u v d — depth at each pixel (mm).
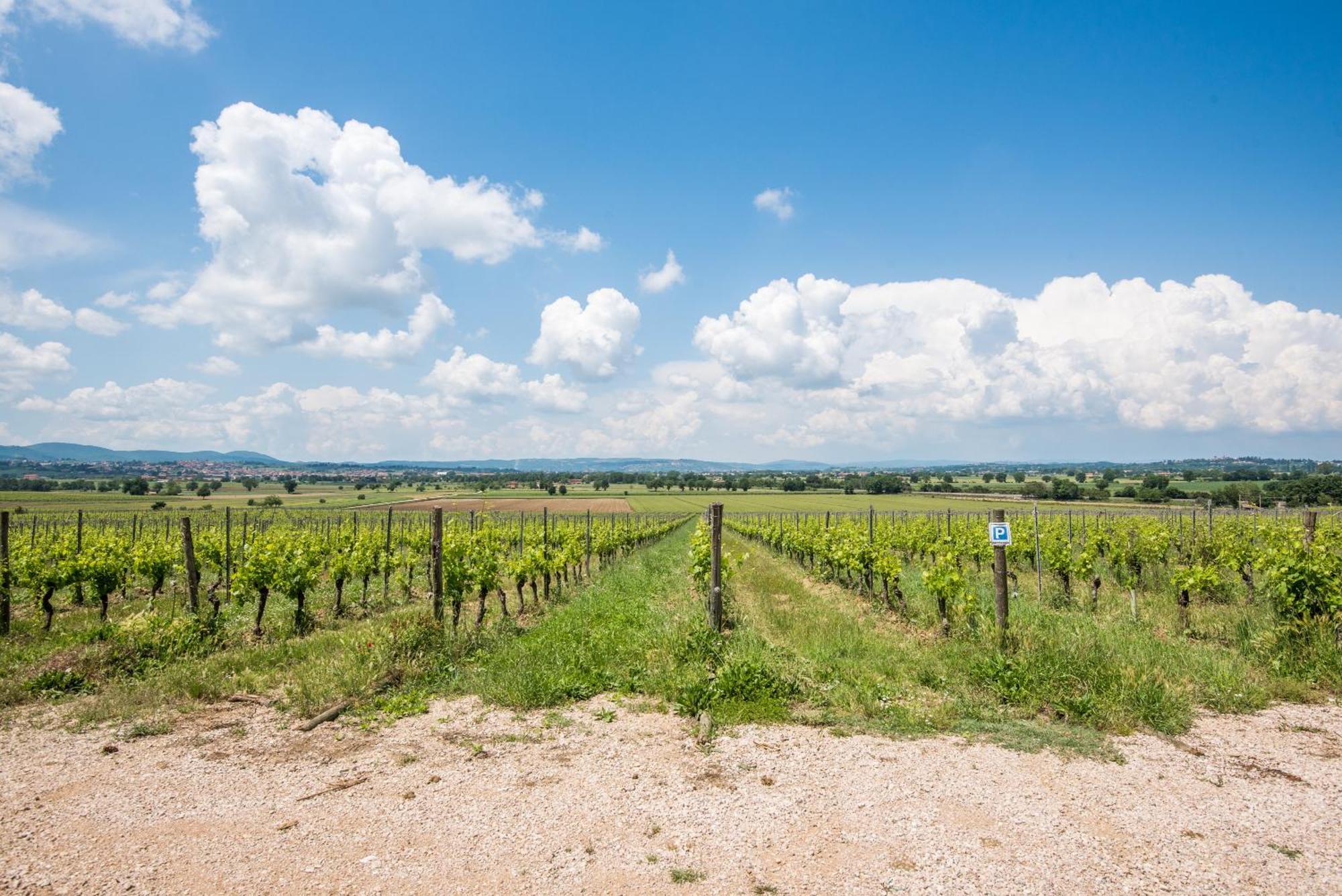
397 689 8297
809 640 10289
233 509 58906
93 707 7656
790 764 6004
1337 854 4449
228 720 7348
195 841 4688
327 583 18875
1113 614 12164
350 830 4848
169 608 14125
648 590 16766
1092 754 6160
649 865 4344
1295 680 7957
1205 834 4703
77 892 4043
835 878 4176
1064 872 4230
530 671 8562
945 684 8070
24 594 15977
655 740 6688
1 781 5734
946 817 4969
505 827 4871
